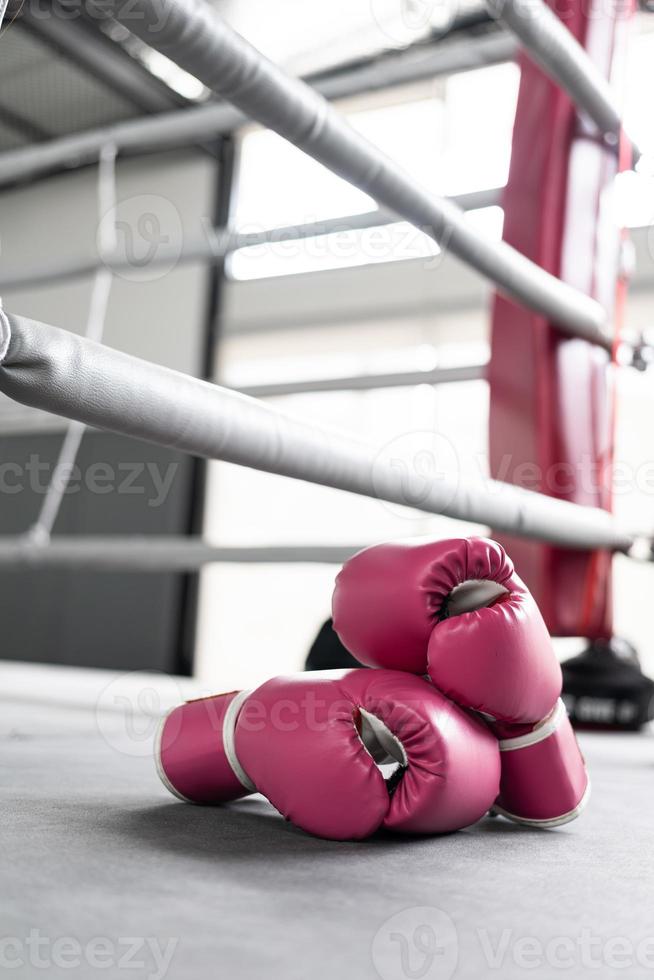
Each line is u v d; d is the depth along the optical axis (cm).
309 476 109
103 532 525
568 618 216
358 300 492
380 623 95
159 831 86
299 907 63
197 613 511
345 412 491
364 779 85
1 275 281
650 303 408
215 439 93
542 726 98
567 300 185
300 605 503
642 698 241
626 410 436
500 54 221
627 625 441
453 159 448
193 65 99
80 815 92
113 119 497
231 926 57
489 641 89
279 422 102
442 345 470
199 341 528
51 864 70
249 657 507
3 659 556
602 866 81
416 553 94
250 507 517
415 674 97
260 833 89
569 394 214
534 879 75
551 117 216
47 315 573
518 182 219
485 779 91
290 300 511
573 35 212
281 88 109
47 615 546
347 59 430
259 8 393
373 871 75
